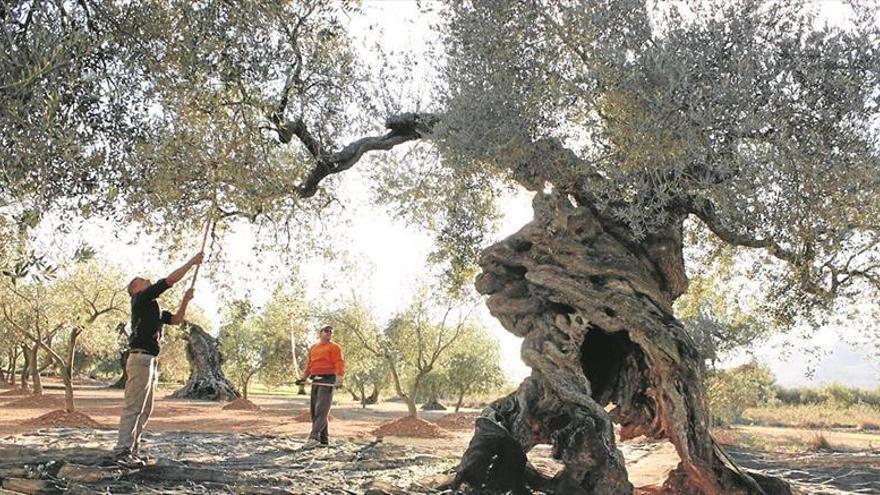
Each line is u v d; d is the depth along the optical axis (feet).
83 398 109.81
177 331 135.03
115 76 25.84
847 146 26.68
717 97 26.30
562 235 34.27
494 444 32.68
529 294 35.17
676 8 27.89
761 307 36.52
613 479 31.17
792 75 27.07
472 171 33.22
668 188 28.45
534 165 31.73
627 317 32.50
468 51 31.83
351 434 60.08
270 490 29.30
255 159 32.68
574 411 32.35
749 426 104.17
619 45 27.89
